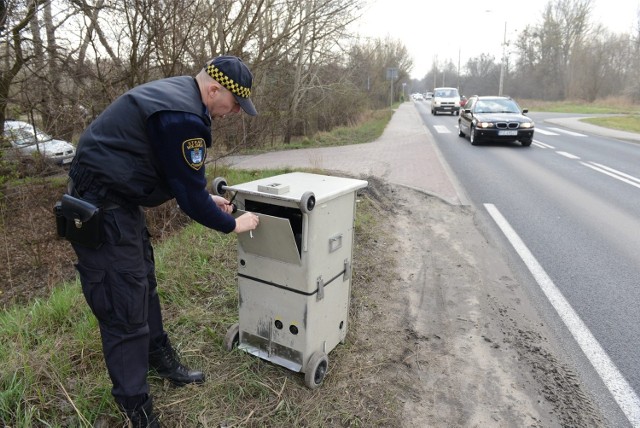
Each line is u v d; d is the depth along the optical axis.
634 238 5.44
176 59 5.75
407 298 3.78
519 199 7.27
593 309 3.70
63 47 5.89
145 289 2.01
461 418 2.43
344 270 2.69
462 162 10.87
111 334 1.97
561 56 50.50
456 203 6.85
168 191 2.04
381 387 2.61
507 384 2.72
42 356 2.49
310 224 2.22
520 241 5.30
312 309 2.40
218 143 7.95
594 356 3.05
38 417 2.10
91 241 1.82
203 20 5.95
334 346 2.79
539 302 3.81
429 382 2.71
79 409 2.14
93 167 1.83
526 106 43.00
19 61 6.14
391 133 17.84
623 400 2.62
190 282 3.58
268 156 11.38
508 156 11.91
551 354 3.06
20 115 6.37
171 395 2.38
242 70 2.00
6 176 6.29
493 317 3.53
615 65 46.59
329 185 2.51
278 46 7.80
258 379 2.52
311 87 13.81
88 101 5.80
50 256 5.87
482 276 4.30
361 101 22.89
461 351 3.05
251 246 2.41
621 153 12.70
